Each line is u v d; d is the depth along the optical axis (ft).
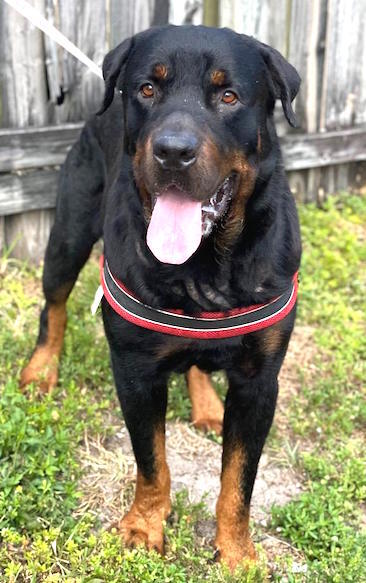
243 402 2.82
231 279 2.62
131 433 2.86
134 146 2.66
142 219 2.64
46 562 2.71
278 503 3.22
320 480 3.29
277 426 3.61
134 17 4.58
